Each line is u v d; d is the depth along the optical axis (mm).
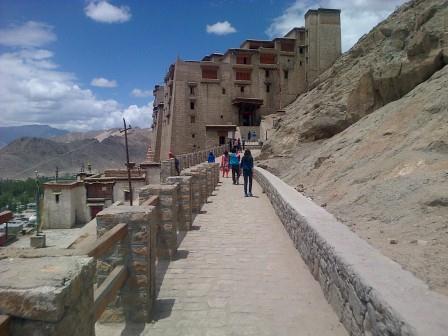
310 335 4898
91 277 3150
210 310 5773
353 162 15578
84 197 30109
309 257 7348
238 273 7371
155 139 86812
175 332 5113
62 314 2605
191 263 8023
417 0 33594
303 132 30531
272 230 11047
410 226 7527
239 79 71562
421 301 3527
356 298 4387
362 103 25281
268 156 33312
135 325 5332
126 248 5387
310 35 73688
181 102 68750
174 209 8523
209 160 28250
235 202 16391
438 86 15227
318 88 48125
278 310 5688
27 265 3020
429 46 19797
